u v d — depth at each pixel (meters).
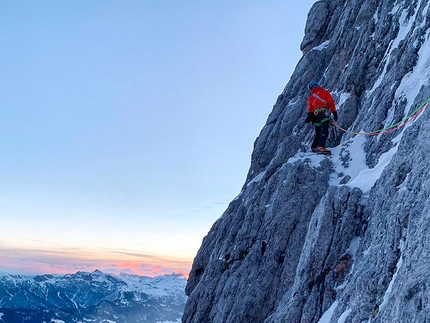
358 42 24.88
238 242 20.39
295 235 18.42
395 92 19.17
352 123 22.38
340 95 24.00
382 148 18.23
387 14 23.69
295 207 18.89
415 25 20.48
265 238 18.98
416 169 10.91
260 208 20.45
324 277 14.46
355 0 27.28
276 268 18.19
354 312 11.00
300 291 14.61
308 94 26.83
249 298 17.92
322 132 20.47
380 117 19.22
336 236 14.80
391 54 21.45
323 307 13.87
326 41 29.12
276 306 17.52
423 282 7.85
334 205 15.35
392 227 11.05
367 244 13.69
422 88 17.12
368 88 22.53
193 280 26.41
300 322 14.07
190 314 21.25
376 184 14.84
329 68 26.50
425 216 8.97
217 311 19.19
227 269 20.72
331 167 19.72
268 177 22.17
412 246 8.97
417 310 7.74
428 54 18.20
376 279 10.82
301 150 23.28
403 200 11.03
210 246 25.92
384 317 9.00
